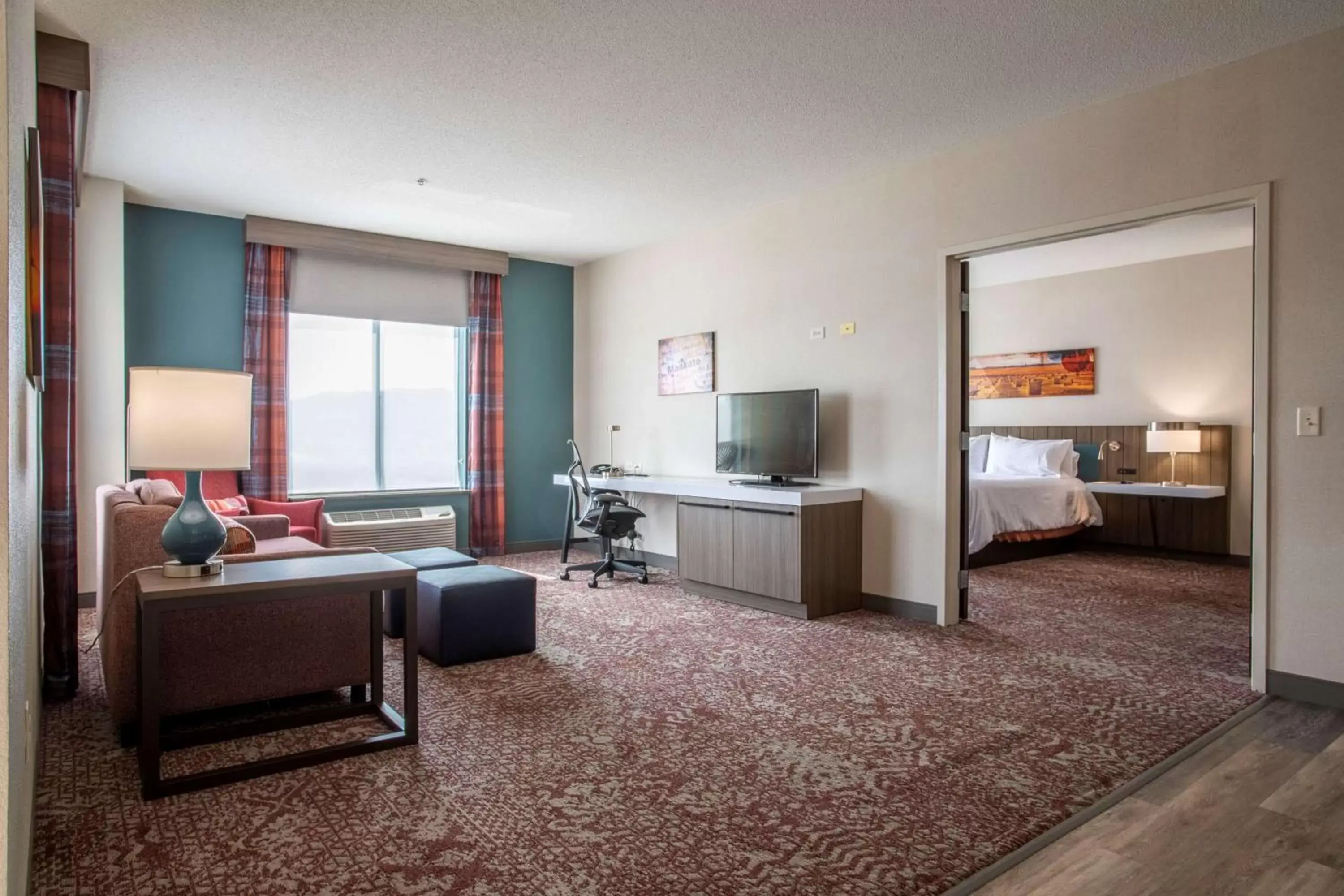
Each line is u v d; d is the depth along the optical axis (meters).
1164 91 3.49
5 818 0.93
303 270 5.81
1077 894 1.81
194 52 3.19
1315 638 3.10
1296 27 3.01
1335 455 3.05
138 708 2.59
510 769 2.47
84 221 4.65
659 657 3.72
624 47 3.17
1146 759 2.56
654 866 1.93
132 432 2.44
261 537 4.88
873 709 3.01
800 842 2.04
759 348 5.44
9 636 0.99
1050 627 4.30
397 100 3.64
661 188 4.95
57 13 2.89
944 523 4.33
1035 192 3.92
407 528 6.02
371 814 2.18
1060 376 7.48
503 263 6.70
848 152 4.32
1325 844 2.04
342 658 2.93
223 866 1.91
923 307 4.43
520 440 6.95
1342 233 3.02
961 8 2.88
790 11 2.91
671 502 6.25
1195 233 5.98
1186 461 6.66
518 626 3.76
